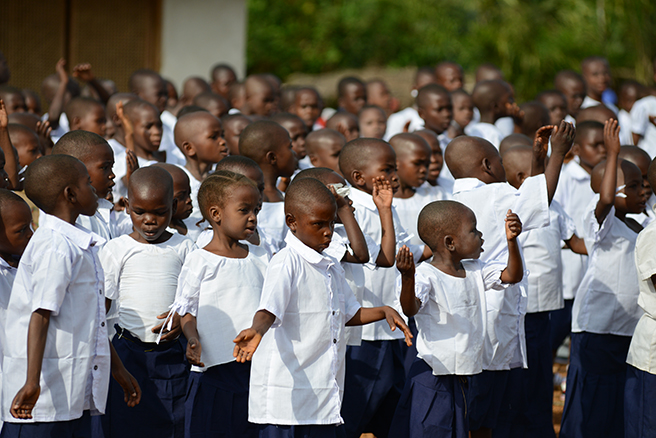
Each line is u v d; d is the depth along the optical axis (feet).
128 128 34.14
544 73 110.22
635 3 96.58
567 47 108.78
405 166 32.09
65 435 20.53
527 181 26.20
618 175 29.78
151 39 73.20
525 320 30.68
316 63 142.00
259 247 24.89
